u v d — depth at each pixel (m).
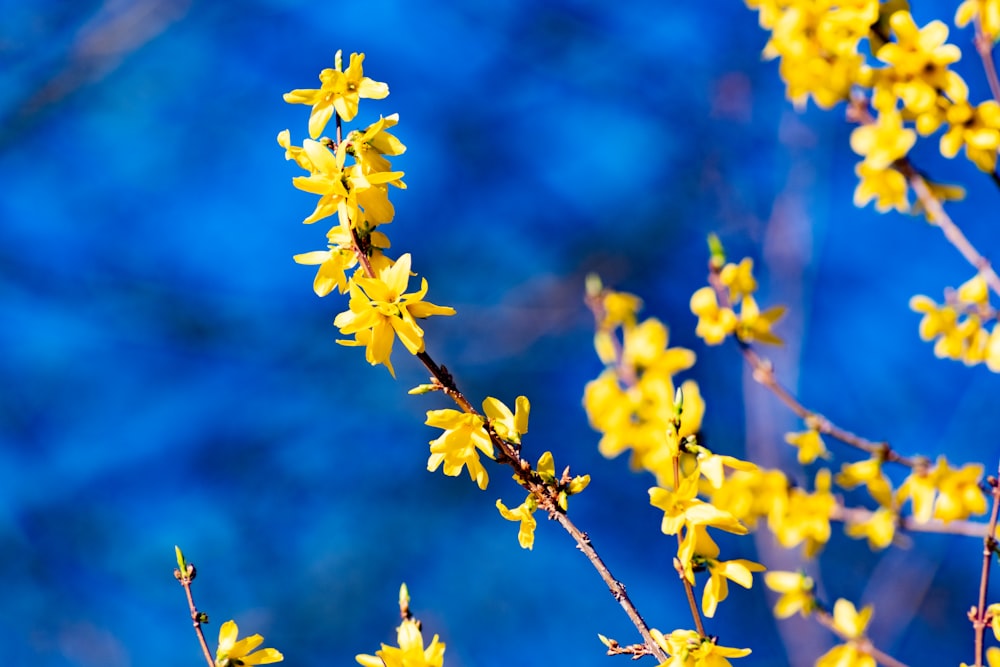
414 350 1.18
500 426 1.19
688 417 1.37
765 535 1.63
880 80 1.30
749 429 1.82
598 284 1.45
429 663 1.18
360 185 1.19
